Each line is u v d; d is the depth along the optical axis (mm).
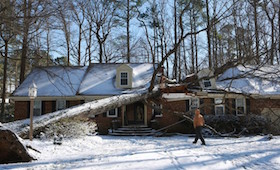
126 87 18500
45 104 18406
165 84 15156
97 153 8172
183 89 15031
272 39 11414
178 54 27359
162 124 18156
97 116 18438
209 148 8984
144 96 14258
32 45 9992
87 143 10844
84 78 19656
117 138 14594
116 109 18578
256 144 10109
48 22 8719
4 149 6602
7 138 6547
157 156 7000
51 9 8516
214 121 16406
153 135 16453
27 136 10328
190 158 6625
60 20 8984
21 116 18062
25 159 6699
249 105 18688
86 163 6031
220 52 21484
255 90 18438
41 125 10891
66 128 11156
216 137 14734
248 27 13875
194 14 22562
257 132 16500
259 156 6871
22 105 18219
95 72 20516
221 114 17703
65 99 18438
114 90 18281
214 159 6477
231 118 16594
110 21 27156
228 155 7125
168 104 18234
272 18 13164
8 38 10039
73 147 9789
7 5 7891
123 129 17281
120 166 5598
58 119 11375
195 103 18438
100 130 18234
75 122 11445
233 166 5656
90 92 18016
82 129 11766
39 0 8352
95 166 5621
